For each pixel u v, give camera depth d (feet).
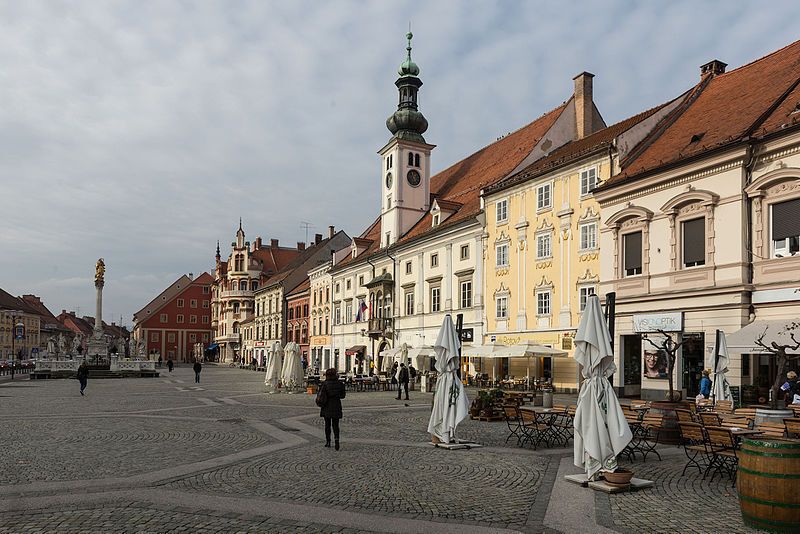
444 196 190.19
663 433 53.83
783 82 90.74
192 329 459.32
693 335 89.15
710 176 87.10
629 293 99.55
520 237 130.31
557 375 118.93
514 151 163.53
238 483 38.27
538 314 124.67
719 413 56.18
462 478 40.01
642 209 97.09
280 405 91.56
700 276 87.51
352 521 30.17
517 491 36.47
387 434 60.49
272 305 320.09
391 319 183.21
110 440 55.77
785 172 77.51
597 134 135.13
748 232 82.17
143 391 126.21
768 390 80.53
